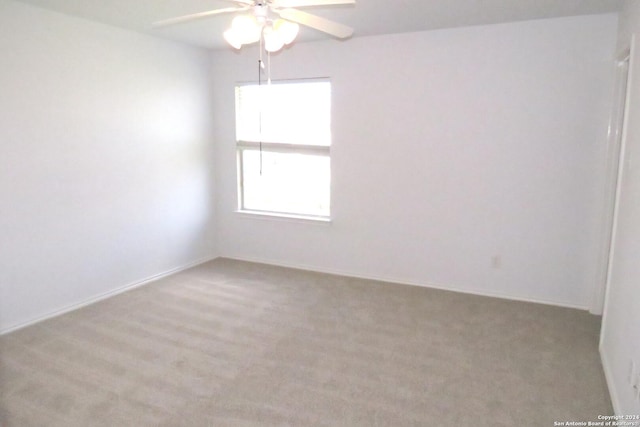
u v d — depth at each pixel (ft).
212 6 10.02
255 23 6.55
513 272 12.30
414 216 13.25
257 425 6.96
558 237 11.66
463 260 12.84
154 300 12.23
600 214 11.12
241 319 10.96
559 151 11.32
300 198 15.23
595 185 11.07
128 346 9.54
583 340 9.80
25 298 10.56
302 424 6.98
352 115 13.56
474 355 9.14
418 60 12.45
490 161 12.07
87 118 11.54
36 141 10.44
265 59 14.49
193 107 14.89
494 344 9.62
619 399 7.04
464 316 11.16
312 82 14.01
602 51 10.56
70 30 10.89
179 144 14.52
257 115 15.23
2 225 9.98
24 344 9.59
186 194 15.01
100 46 11.66
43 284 10.92
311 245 14.99
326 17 10.73
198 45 14.49
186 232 15.19
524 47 11.25
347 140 13.76
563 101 11.09
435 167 12.74
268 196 15.80
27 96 10.15
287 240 15.39
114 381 8.16
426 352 9.27
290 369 8.62
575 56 10.81
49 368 8.61
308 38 13.24
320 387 8.00
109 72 11.98
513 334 10.11
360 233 14.12
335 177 14.16
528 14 10.52
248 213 15.79
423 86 12.50
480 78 11.82
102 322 10.77
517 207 11.97
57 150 10.92
